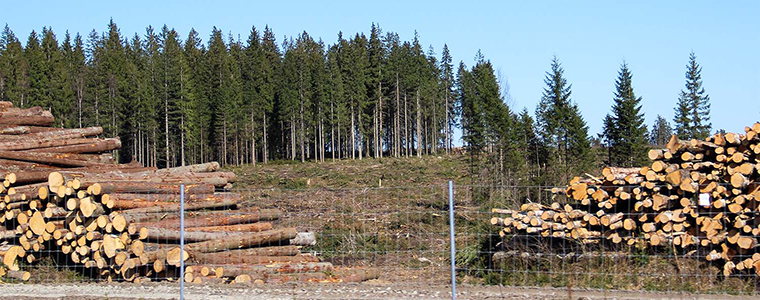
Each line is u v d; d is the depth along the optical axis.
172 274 11.44
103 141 17.05
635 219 11.11
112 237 11.27
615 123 32.44
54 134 16.33
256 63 89.44
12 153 14.41
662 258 10.86
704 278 10.16
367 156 78.00
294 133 73.12
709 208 10.60
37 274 11.90
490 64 46.94
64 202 11.88
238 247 12.05
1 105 17.22
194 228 11.98
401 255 14.10
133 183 12.15
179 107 64.00
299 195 25.88
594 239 11.23
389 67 76.69
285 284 10.83
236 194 13.97
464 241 14.54
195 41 110.00
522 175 30.73
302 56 88.94
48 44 84.81
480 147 35.88
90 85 65.50
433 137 77.81
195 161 69.50
